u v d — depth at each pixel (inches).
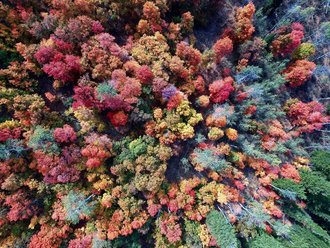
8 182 1063.0
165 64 1220.5
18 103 1102.4
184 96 1229.1
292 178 1365.7
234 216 1252.5
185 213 1245.7
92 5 1183.6
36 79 1198.9
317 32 1571.1
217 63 1364.4
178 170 1302.9
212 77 1371.8
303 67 1424.7
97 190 1174.3
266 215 1249.4
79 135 1178.6
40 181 1139.3
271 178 1362.0
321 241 1316.4
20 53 1130.0
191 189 1256.2
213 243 1206.9
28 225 1151.0
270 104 1444.4
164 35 1290.6
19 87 1157.7
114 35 1291.8
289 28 1397.6
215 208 1293.1
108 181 1170.0
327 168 1391.5
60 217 1114.1
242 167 1333.7
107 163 1205.7
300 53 1441.9
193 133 1232.2
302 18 1465.3
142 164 1171.9
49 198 1155.9
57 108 1216.8
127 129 1211.9
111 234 1135.6
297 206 1365.7
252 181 1381.6
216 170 1279.5
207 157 1214.3
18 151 1078.4
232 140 1346.0
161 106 1267.2
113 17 1222.3
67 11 1170.6
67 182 1149.1
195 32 1430.9
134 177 1194.6
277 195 1364.4
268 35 1411.2
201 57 1295.5
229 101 1344.7
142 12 1234.6
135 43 1248.2
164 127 1209.4
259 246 1209.4
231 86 1289.4
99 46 1162.0
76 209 1083.3
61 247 1147.3
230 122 1306.6
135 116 1171.3
